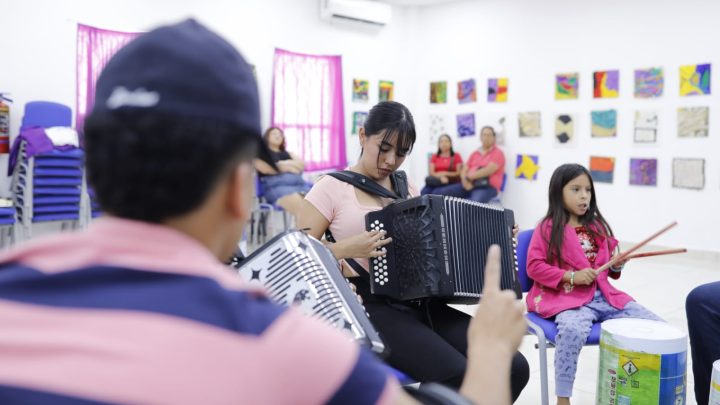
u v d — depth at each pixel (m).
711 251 5.34
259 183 5.46
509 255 1.95
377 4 6.77
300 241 1.34
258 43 6.14
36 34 4.80
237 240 0.59
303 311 1.25
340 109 6.81
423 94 7.30
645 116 5.68
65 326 0.47
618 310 2.22
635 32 5.73
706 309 2.07
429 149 7.29
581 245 2.33
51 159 4.39
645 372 1.86
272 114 6.29
